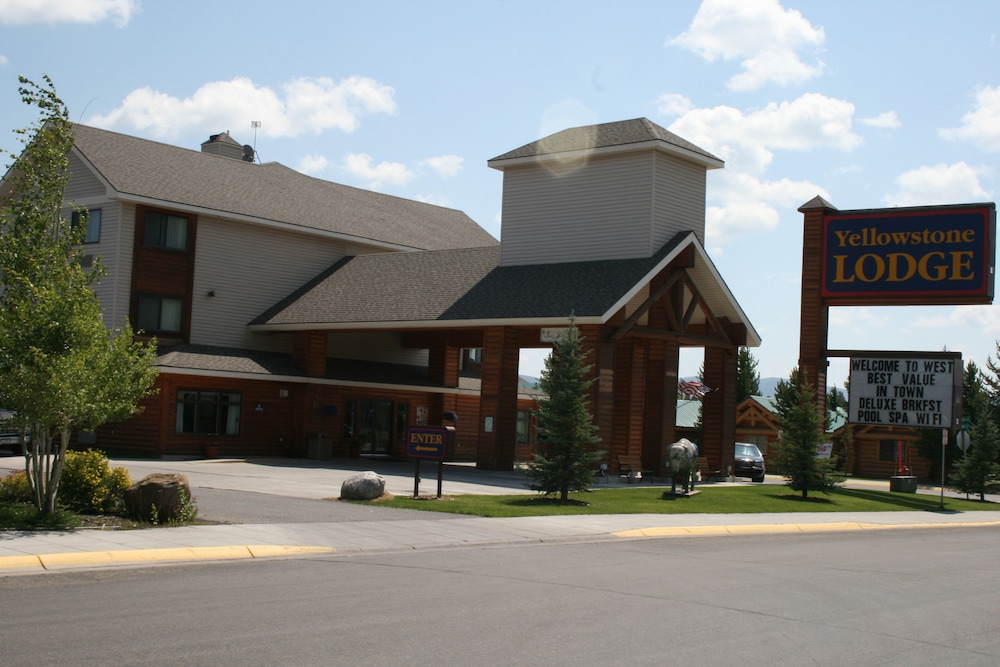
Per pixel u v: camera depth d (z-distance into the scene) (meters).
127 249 33.28
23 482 16.41
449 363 41.34
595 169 32.97
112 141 36.03
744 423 60.12
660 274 31.47
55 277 14.95
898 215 31.30
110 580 10.77
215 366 32.78
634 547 16.41
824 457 28.72
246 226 36.88
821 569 14.62
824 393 32.34
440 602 10.29
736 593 11.86
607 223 32.53
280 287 38.03
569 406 22.56
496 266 34.66
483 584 11.60
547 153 33.34
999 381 56.22
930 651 9.09
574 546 16.06
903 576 14.27
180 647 7.80
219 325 35.84
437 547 14.93
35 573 10.98
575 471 22.38
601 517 20.08
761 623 10.02
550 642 8.65
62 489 16.11
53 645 7.71
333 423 36.94
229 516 16.61
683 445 25.78
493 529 17.06
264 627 8.66
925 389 31.09
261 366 34.47
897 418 31.42
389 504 19.89
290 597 10.17
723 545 17.53
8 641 7.78
